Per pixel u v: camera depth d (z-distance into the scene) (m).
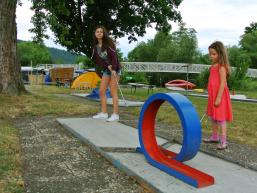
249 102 16.97
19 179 4.42
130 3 23.05
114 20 23.08
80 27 22.59
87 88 25.92
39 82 36.44
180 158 4.58
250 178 4.45
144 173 4.47
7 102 10.43
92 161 5.29
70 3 21.92
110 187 4.31
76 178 4.60
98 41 7.97
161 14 23.23
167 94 4.71
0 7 11.52
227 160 5.21
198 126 4.51
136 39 23.89
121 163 4.87
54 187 4.30
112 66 7.92
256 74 57.06
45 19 14.27
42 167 5.02
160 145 5.82
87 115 9.54
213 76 6.17
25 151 5.82
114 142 5.96
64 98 14.35
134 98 15.95
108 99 13.55
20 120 8.71
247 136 7.47
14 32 11.82
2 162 5.01
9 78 11.56
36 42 14.47
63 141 6.47
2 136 6.58
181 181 4.22
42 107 10.01
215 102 6.11
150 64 48.41
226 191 3.98
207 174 4.29
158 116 9.57
